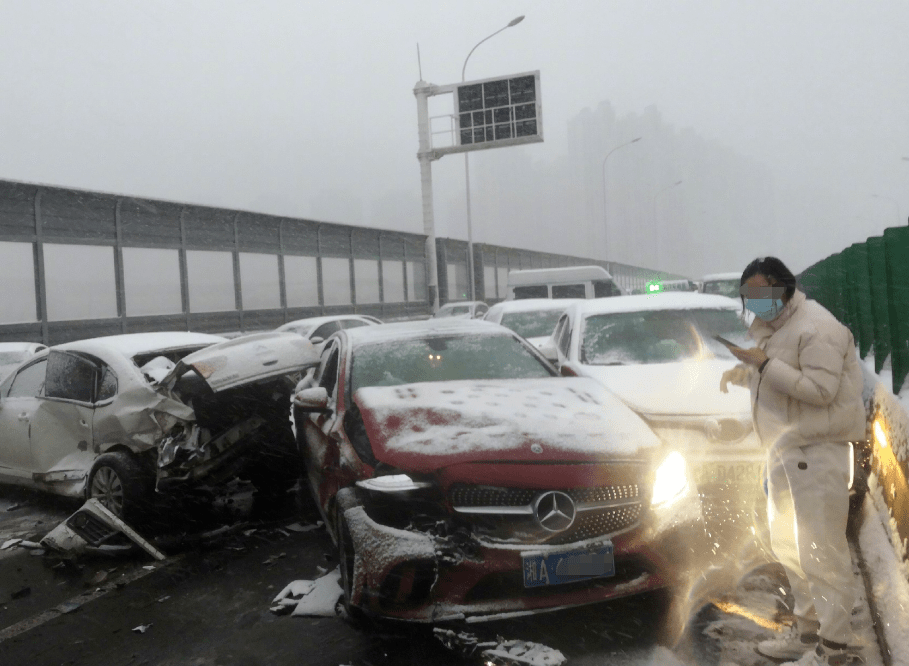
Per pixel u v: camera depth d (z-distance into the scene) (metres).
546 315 11.09
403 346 5.38
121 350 6.19
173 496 5.82
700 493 4.70
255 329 28.44
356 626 3.73
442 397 4.35
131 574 4.98
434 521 3.52
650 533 3.55
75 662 3.68
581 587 3.47
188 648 3.73
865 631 3.30
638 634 3.47
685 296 7.26
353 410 4.60
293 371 5.57
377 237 37.72
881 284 5.82
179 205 24.62
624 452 3.64
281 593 4.29
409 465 3.58
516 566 3.38
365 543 3.48
